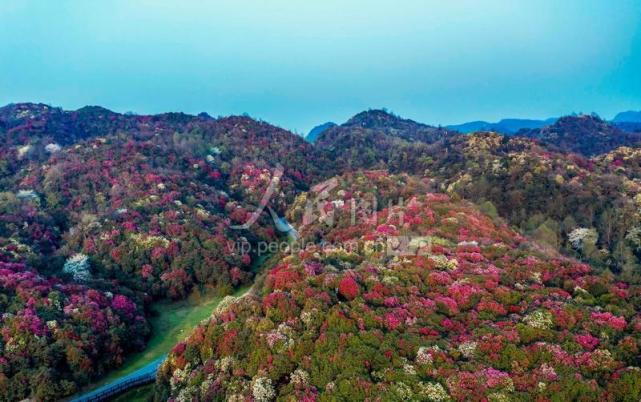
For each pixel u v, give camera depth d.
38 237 60.41
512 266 37.50
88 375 37.81
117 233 60.84
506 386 23.92
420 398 23.61
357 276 36.03
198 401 28.61
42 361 36.56
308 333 29.58
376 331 28.72
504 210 65.31
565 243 57.28
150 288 54.97
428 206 54.12
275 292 34.28
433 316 30.75
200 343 33.44
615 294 32.06
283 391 26.38
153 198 71.81
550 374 24.14
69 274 52.09
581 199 64.75
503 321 29.19
